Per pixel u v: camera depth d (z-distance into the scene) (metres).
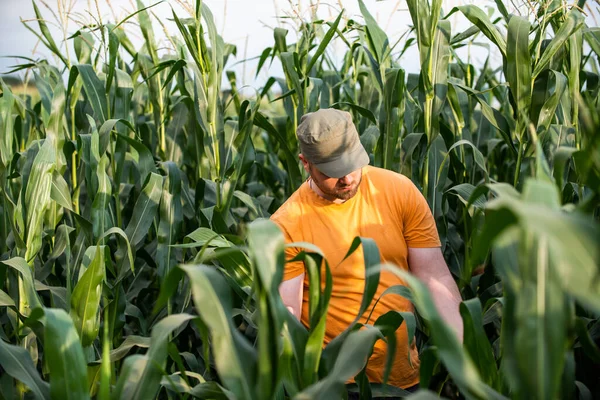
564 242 0.96
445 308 2.27
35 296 2.52
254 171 4.98
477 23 3.07
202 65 3.36
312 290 1.68
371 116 3.38
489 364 1.71
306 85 3.56
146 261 3.47
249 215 4.28
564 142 2.98
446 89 3.14
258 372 1.41
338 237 2.32
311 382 1.62
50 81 4.16
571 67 3.04
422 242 2.38
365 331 1.62
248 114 3.54
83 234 3.05
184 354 2.97
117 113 3.80
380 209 2.33
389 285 2.35
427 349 1.76
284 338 1.60
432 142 3.19
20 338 2.76
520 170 3.05
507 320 1.37
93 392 2.34
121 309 2.96
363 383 1.98
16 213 2.80
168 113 4.15
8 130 3.18
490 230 1.16
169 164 3.26
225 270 2.55
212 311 1.39
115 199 3.63
